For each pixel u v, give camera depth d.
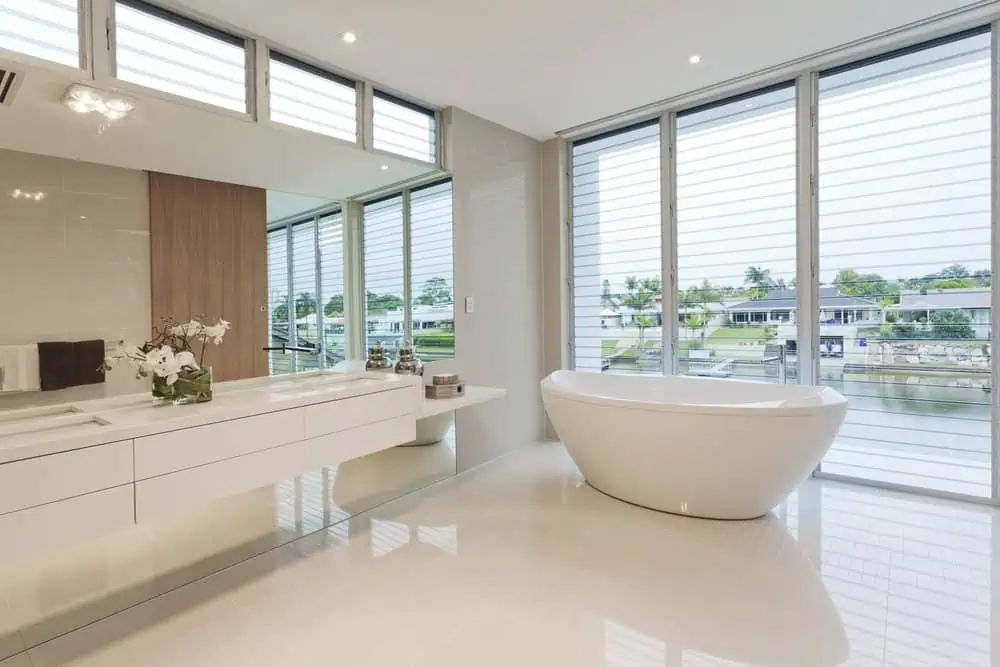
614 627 1.86
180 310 2.49
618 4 2.58
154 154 2.43
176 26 2.53
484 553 2.45
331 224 3.14
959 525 2.70
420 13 2.60
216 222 2.63
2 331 1.99
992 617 1.89
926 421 3.14
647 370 4.19
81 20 2.24
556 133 4.41
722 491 2.69
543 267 4.61
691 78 3.44
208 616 1.98
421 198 3.64
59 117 2.16
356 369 3.25
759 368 3.68
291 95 2.98
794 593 2.07
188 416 1.89
